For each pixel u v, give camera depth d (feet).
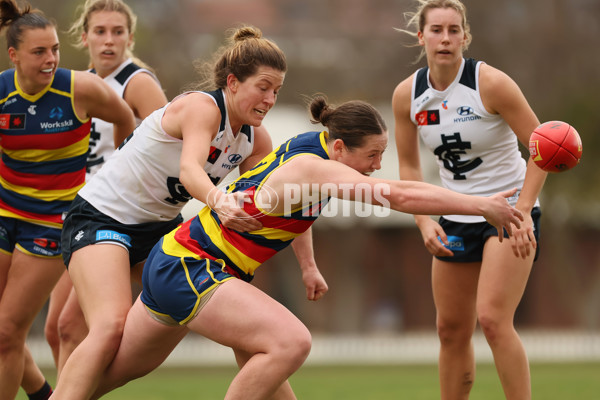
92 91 59.11
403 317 288.51
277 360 44.21
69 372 48.49
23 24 56.13
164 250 48.19
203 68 53.57
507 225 42.34
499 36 261.44
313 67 290.15
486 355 189.57
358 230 280.31
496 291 55.06
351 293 284.61
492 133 58.29
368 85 281.95
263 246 47.70
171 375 147.13
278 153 47.70
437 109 59.00
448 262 59.26
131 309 49.83
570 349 212.02
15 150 59.52
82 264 51.60
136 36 254.47
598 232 282.77
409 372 144.77
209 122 49.39
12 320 58.85
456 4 57.00
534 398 83.30
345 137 45.88
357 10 347.77
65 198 60.75
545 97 256.93
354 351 211.20
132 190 53.06
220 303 45.65
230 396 44.62
